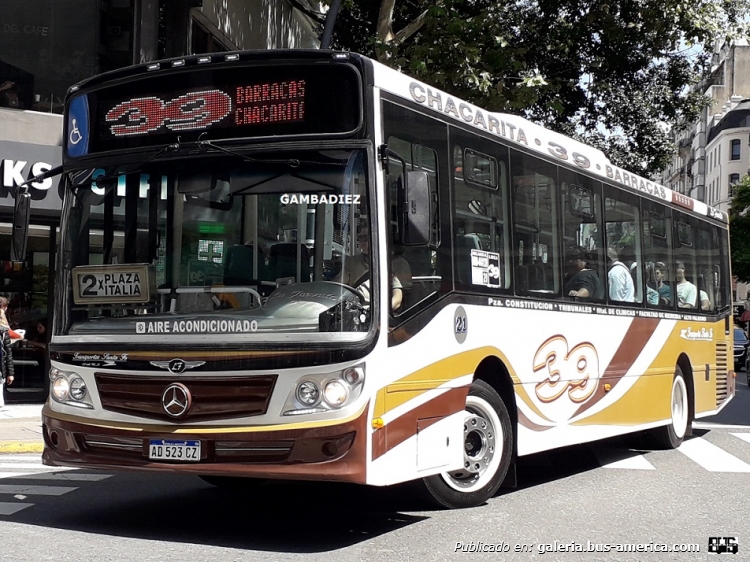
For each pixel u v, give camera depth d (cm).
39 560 659
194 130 766
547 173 1041
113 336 754
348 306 712
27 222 825
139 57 1892
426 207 729
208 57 765
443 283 820
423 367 780
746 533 791
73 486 1013
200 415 719
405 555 688
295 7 2544
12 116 1809
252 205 740
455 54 1894
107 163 791
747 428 1716
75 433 761
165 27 1950
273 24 2453
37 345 1888
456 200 852
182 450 717
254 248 737
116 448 748
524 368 960
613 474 1118
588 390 1109
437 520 821
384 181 736
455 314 834
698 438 1537
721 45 2255
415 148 792
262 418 705
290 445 697
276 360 704
